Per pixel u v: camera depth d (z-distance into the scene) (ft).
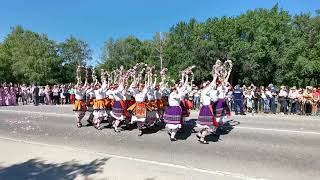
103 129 43.75
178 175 22.97
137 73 46.44
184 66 152.35
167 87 47.14
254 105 65.05
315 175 23.77
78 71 47.14
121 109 41.37
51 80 194.59
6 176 23.35
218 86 38.91
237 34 156.25
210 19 162.09
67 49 225.56
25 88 96.43
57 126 47.26
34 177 22.99
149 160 27.89
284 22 158.51
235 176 23.07
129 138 37.78
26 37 206.39
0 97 90.07
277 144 33.12
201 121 34.42
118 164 25.80
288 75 147.54
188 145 33.60
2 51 203.31
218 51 147.54
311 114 60.13
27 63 188.14
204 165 26.43
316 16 177.78
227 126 44.19
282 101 62.90
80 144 35.27
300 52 151.12
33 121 53.31
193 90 69.15
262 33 148.97
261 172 24.47
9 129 46.09
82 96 46.01
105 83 44.34
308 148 31.42
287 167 25.70
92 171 24.00
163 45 193.98
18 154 29.30
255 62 144.46
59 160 27.12
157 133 40.37
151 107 41.45
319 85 154.10
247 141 34.71
